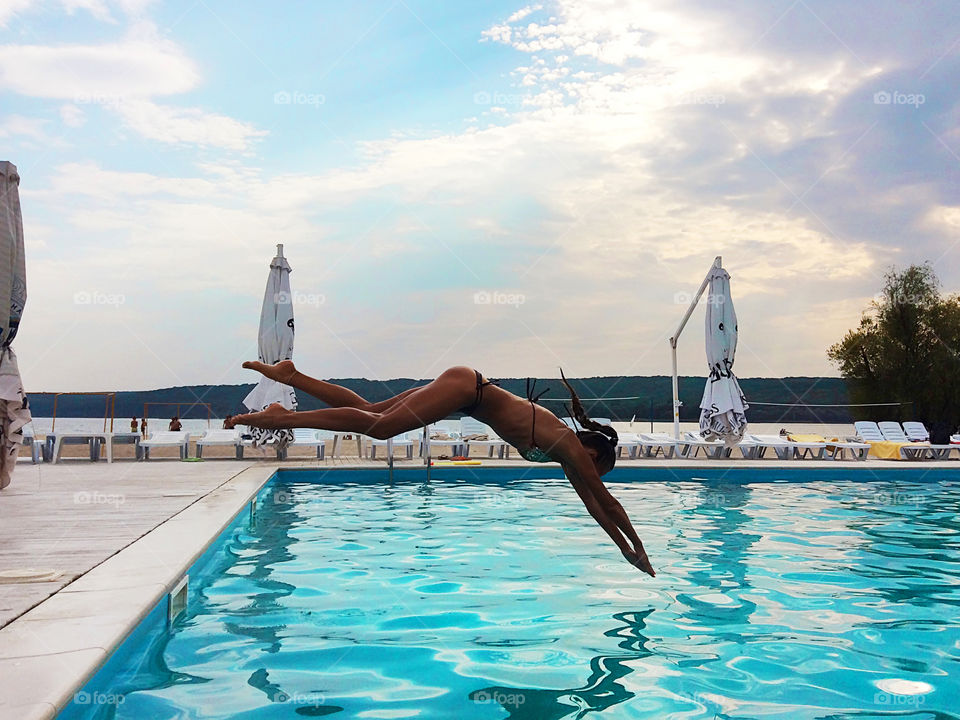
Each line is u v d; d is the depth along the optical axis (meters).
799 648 3.70
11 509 6.62
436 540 6.63
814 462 13.61
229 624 4.01
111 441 12.48
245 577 5.16
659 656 3.56
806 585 5.08
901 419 24.61
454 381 3.86
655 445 14.69
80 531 5.45
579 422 4.27
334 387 3.88
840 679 3.25
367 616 4.20
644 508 8.83
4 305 7.96
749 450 15.23
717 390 14.36
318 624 4.04
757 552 6.21
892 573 5.46
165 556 4.50
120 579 3.89
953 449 16.14
